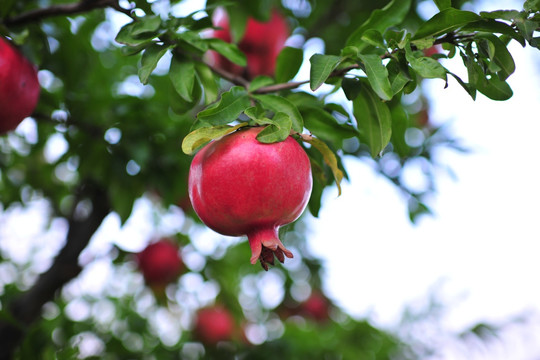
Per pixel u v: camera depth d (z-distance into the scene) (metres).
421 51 0.75
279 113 0.72
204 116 0.73
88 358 1.22
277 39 1.17
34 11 0.86
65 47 1.02
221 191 0.71
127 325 1.42
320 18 1.31
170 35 0.81
